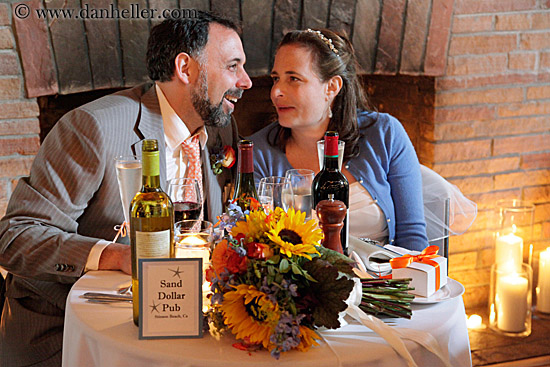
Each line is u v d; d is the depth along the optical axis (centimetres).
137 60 243
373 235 208
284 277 109
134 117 174
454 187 254
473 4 278
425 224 215
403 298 123
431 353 117
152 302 113
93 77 239
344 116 208
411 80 297
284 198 142
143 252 114
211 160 191
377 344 113
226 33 179
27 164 236
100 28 235
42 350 169
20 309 169
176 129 182
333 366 107
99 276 143
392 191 213
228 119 187
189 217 146
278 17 256
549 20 291
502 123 296
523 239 306
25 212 158
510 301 286
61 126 167
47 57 231
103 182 167
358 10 264
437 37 276
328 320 108
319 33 205
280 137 215
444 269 136
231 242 113
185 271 113
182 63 174
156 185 116
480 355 271
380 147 211
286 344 106
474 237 304
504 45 288
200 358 107
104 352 115
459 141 292
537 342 283
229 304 110
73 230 163
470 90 288
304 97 201
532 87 296
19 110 232
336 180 145
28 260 152
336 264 117
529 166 304
